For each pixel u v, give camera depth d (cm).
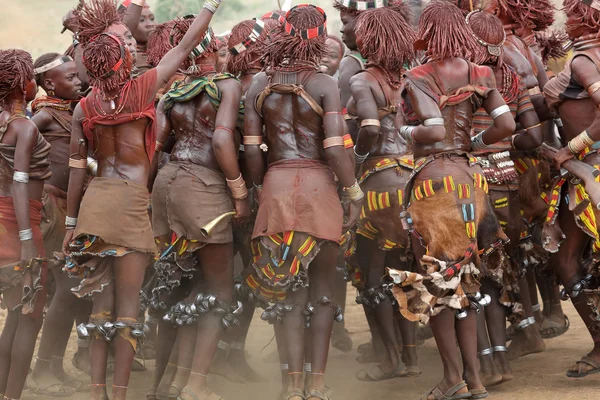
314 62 1223
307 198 1193
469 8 1467
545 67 1723
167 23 1497
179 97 1259
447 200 1173
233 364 1453
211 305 1233
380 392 1356
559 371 1401
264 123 1255
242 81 1414
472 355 1224
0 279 1236
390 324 1431
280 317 1226
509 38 1427
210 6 1216
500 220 1331
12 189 1230
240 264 1520
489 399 1239
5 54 1241
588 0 1239
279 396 1247
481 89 1179
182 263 1256
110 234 1149
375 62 1325
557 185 1312
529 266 1505
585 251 1338
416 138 1173
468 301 1199
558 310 1712
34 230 1268
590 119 1280
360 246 1438
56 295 1432
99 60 1143
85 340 1527
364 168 1387
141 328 1177
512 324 1470
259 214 1223
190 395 1205
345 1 1444
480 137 1218
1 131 1233
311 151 1220
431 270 1162
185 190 1241
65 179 1441
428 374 1464
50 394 1423
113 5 1399
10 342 1300
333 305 1241
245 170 1345
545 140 1509
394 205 1345
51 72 1430
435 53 1175
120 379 1170
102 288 1170
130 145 1177
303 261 1180
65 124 1440
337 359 1647
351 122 1453
